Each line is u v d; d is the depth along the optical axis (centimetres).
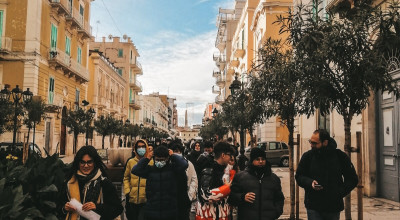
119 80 5541
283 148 2289
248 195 428
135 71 6688
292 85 662
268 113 848
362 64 506
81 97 3588
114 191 388
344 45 507
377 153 1029
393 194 949
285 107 775
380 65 502
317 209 471
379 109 1028
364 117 1051
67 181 379
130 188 623
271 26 2680
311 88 541
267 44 836
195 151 980
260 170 451
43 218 477
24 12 2538
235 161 731
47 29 2739
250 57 3588
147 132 6222
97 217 361
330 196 465
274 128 2638
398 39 519
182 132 16288
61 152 3103
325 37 519
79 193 374
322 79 525
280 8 2678
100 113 4466
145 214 489
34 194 489
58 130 2953
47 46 2742
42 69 2648
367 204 910
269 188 445
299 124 1748
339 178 473
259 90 823
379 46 545
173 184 492
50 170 526
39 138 2556
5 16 2547
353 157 1129
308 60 542
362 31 527
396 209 843
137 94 6938
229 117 1605
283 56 796
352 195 1066
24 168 519
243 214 445
